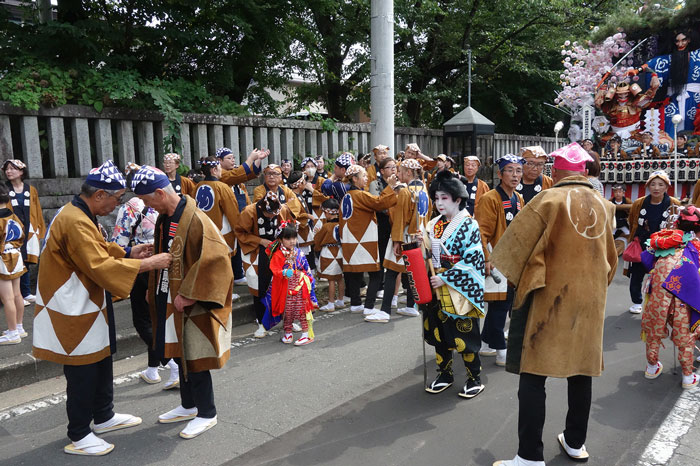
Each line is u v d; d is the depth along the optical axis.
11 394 4.33
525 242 3.03
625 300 6.98
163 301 3.52
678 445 3.38
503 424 3.70
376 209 6.23
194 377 3.57
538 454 3.04
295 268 5.42
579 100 13.38
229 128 9.02
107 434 3.63
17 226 5.04
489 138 13.67
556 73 18.06
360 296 6.97
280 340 5.65
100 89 7.79
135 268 3.25
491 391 4.27
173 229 3.42
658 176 5.87
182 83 9.11
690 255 4.21
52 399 4.24
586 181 3.05
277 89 13.39
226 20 9.52
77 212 3.21
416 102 17.56
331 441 3.50
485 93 20.47
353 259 6.35
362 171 6.39
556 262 2.97
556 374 2.92
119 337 5.13
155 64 10.27
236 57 10.98
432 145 13.68
